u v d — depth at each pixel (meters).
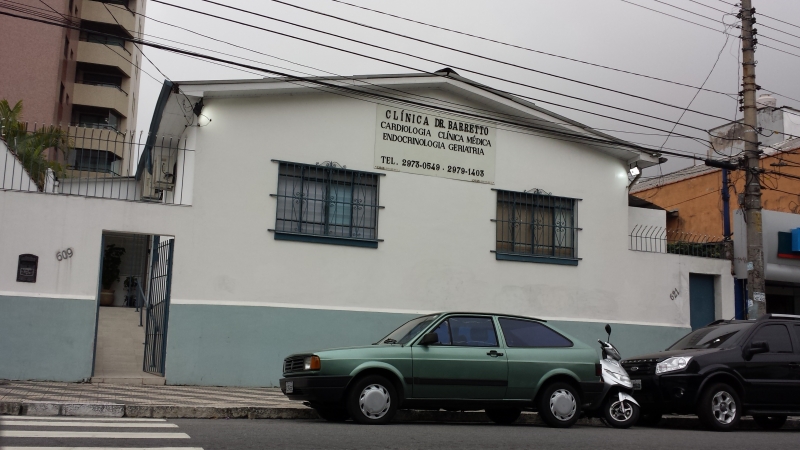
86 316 13.36
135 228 13.89
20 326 12.99
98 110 42.69
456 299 16.48
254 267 14.73
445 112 16.92
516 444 8.44
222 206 14.62
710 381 11.59
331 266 15.43
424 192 16.53
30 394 10.98
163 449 6.84
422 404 10.10
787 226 20.12
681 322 18.86
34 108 34.25
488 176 17.22
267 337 14.62
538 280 17.44
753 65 17.52
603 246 18.31
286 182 15.34
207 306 14.23
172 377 13.83
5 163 13.58
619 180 18.81
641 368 12.02
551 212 17.98
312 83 15.37
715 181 26.22
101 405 10.02
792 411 11.88
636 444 9.00
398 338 10.58
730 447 9.13
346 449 7.41
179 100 14.51
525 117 17.59
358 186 16.02
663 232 19.91
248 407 10.78
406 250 16.17
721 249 20.02
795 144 24.78
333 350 9.85
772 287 22.16
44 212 13.35
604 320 18.00
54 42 35.19
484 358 10.39
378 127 16.25
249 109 15.12
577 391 10.87
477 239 16.91
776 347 12.09
